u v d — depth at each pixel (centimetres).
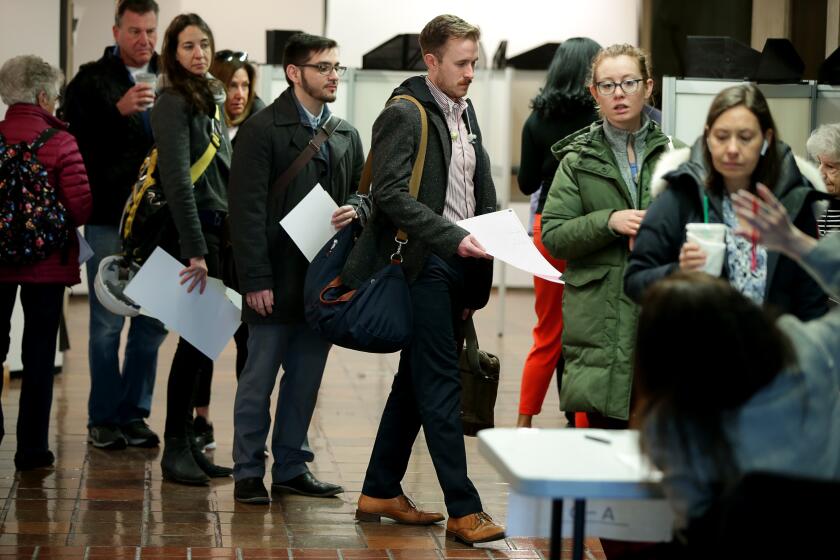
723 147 525
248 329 874
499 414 1143
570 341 675
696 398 398
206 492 835
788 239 470
